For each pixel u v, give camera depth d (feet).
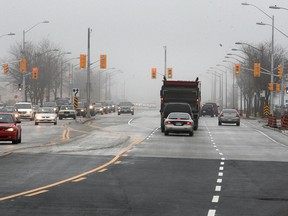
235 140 229.66
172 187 97.55
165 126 247.91
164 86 289.12
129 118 467.93
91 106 521.65
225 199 85.40
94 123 372.17
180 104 264.72
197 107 294.05
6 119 194.59
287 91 449.48
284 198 86.84
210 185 100.68
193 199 85.05
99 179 106.83
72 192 90.43
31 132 266.36
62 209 75.56
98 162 137.59
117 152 166.50
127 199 84.33
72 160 141.18
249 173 119.55
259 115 594.65
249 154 166.61
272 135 269.03
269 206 79.61
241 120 483.10
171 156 156.56
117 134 253.03
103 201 82.28
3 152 159.74
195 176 113.29
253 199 85.66
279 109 591.78
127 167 127.75
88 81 440.86
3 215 71.00
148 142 209.56
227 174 117.29
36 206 77.51
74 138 221.87
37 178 107.14
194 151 174.40
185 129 247.09
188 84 289.74
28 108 424.46
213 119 484.74
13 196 85.76
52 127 316.40
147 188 96.07
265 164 138.51
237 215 72.74
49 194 88.12
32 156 149.89
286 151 178.81
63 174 113.70
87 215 71.67
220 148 187.62
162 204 80.33
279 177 113.29
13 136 188.75
